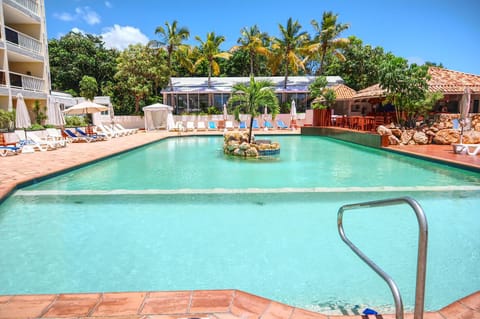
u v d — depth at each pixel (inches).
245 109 529.7
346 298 128.4
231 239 187.5
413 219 215.8
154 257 165.3
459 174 354.6
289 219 218.1
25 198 259.6
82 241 184.4
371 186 297.0
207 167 405.7
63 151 512.1
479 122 601.3
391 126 598.2
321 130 874.1
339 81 1304.1
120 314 95.0
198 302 101.6
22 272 149.3
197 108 1270.9
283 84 1322.6
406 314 108.0
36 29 845.8
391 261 159.2
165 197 259.0
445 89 671.1
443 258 162.4
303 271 150.3
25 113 601.0
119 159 478.6
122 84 1341.0
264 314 96.1
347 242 113.5
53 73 1455.5
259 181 320.8
